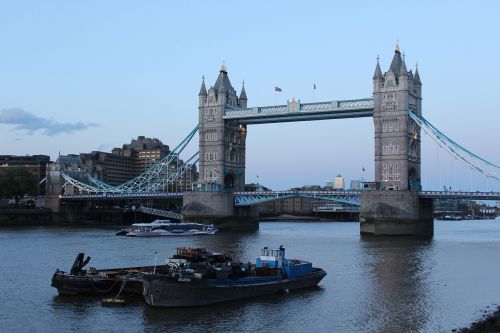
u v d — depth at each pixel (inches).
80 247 4365.2
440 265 3380.9
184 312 2111.2
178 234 5905.5
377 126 6230.3
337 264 3380.9
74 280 2351.1
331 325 1966.0
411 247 4532.5
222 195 7062.0
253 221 7554.1
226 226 7066.9
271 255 2527.1
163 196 7613.2
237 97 7647.6
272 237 5728.3
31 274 2906.0
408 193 5890.8
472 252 4141.2
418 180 6358.3
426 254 3978.8
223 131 7273.6
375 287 2620.6
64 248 4261.8
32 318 2030.0
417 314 2118.6
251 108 7116.1
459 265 3390.7
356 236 5954.7
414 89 6437.0
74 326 1936.5
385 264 3398.1
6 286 2564.0
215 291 2222.0
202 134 7391.7
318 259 3641.7
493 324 1924.2
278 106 6963.6
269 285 2406.5
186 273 2202.3
